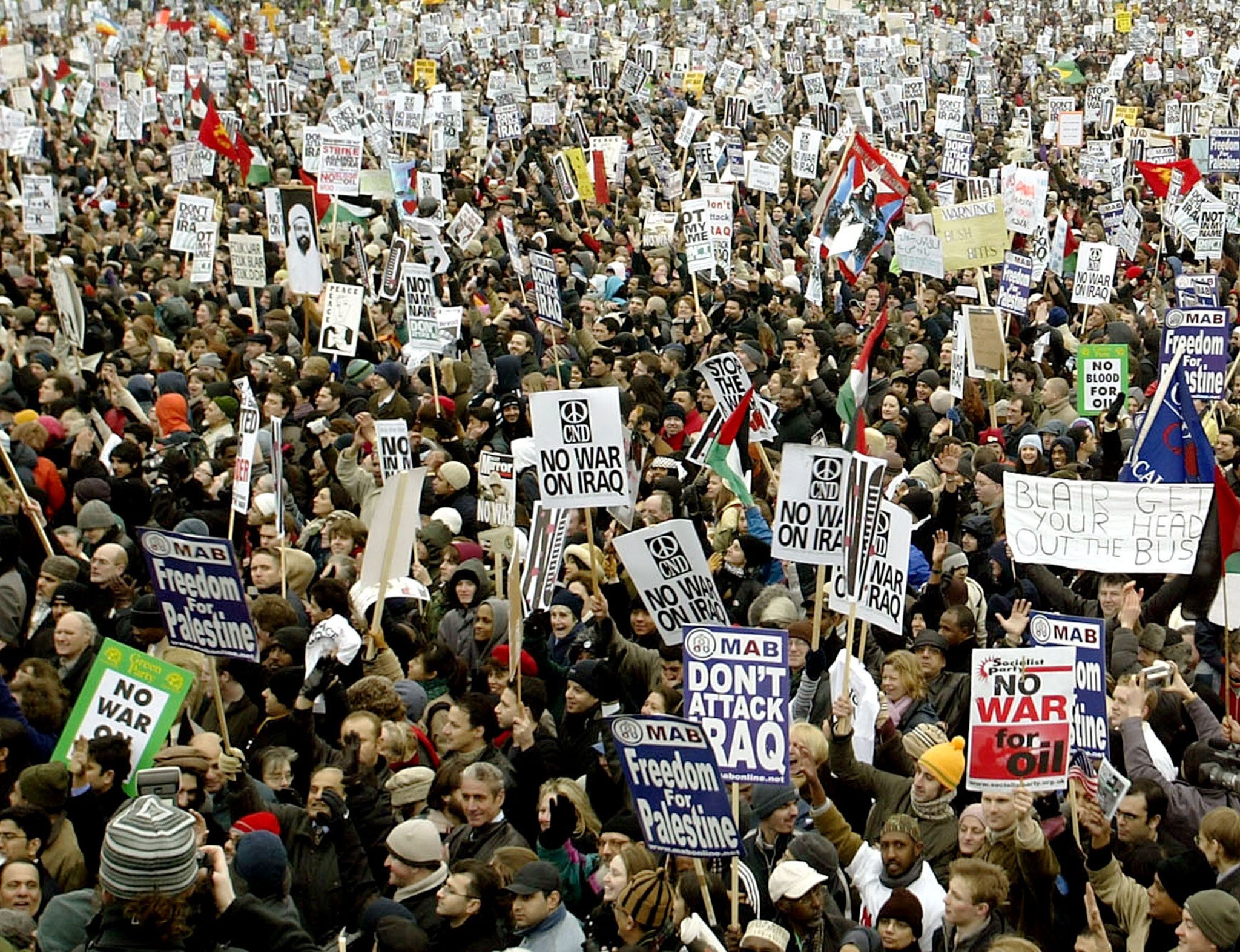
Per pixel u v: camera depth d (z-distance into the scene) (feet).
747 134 149.18
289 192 73.56
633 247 105.81
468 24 228.02
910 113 150.20
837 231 80.43
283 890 25.20
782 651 28.91
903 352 72.28
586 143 125.49
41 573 39.88
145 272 91.15
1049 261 92.17
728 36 228.43
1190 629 40.11
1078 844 27.37
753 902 27.89
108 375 61.05
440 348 62.34
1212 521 36.47
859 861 29.27
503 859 27.78
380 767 31.42
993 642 42.06
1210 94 160.56
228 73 178.60
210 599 31.53
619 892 26.66
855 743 33.63
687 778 26.68
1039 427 62.75
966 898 25.03
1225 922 23.57
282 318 76.23
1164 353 60.49
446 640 41.81
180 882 20.92
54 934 24.59
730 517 47.16
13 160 128.16
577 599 42.45
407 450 49.39
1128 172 133.80
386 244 100.83
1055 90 191.93
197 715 35.24
